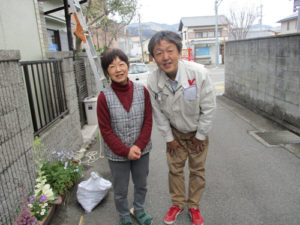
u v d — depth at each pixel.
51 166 3.02
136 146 2.17
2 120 2.21
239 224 2.47
